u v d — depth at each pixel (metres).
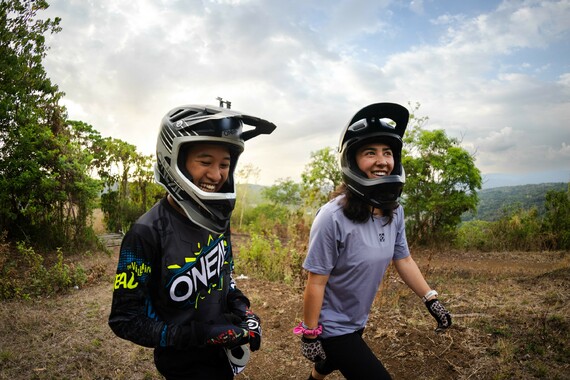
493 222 13.26
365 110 2.06
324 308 2.20
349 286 2.13
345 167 2.09
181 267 1.57
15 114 8.17
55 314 4.87
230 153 1.68
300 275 6.01
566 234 11.46
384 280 5.50
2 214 8.03
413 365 3.42
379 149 2.08
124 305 1.47
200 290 1.63
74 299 5.54
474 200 11.45
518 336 3.79
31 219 8.43
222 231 1.58
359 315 2.20
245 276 6.62
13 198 8.23
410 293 5.56
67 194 8.76
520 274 7.56
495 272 7.85
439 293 5.69
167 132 1.54
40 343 4.02
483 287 6.06
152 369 3.55
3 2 7.89
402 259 2.43
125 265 1.48
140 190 12.91
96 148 11.39
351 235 2.06
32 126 8.32
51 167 8.53
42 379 3.33
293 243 8.21
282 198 17.75
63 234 8.63
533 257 10.23
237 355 1.70
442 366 3.38
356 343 2.16
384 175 2.11
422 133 11.60
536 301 4.97
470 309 4.69
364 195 2.04
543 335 3.77
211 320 1.67
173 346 1.47
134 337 1.45
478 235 12.65
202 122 1.48
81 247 8.70
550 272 6.65
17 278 6.11
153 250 1.53
